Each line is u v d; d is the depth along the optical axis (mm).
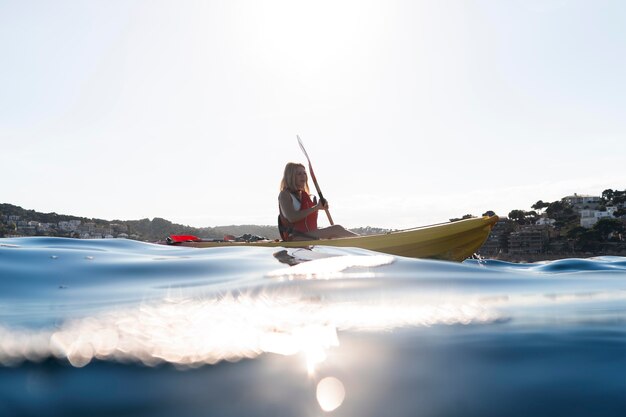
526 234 135750
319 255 4090
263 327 1568
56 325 1598
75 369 1163
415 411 976
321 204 6508
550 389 1076
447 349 1354
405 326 1593
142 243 5387
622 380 1118
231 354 1285
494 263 5168
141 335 1461
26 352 1284
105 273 3045
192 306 1956
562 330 1554
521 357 1285
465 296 2225
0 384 1070
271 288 2422
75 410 954
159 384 1087
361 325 1604
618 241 125125
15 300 2205
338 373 1167
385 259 3775
